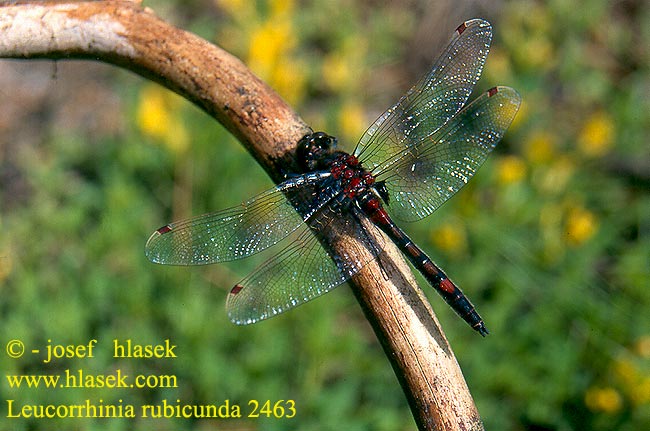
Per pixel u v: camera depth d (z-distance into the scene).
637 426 0.36
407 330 0.27
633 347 0.38
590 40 0.49
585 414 0.37
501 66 0.46
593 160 0.42
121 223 0.39
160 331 0.37
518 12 0.49
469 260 0.39
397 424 0.36
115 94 0.45
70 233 0.39
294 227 0.30
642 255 0.39
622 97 0.46
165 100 0.39
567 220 0.40
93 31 0.28
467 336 0.37
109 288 0.38
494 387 0.37
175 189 0.40
